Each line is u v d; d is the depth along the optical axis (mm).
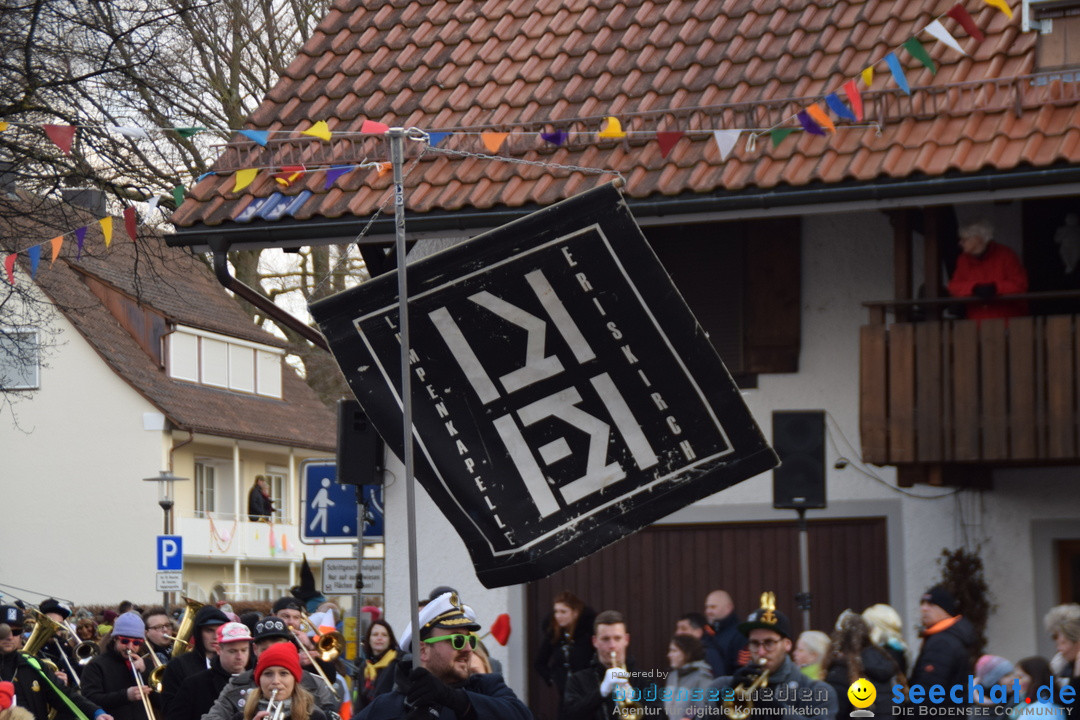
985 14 13086
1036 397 11391
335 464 14656
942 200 11766
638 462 6621
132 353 43031
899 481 11953
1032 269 12484
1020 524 12383
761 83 13211
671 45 14164
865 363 11805
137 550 41562
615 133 10836
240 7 27484
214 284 47719
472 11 15664
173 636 14977
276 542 46094
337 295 6828
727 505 13352
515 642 13805
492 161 13508
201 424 42562
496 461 6691
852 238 13023
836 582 13000
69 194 20484
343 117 14391
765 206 12156
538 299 6688
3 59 19344
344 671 13617
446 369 6785
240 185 11781
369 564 14805
